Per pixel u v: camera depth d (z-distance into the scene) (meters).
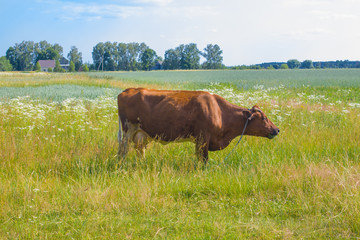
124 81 38.06
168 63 138.62
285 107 12.83
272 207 5.45
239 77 50.91
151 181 6.49
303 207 5.27
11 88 27.12
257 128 7.82
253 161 7.43
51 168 7.09
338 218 4.88
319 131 9.48
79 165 7.13
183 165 7.21
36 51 174.12
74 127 9.97
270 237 4.48
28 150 7.73
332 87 27.73
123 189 5.95
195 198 5.77
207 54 138.88
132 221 4.99
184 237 4.56
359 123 10.12
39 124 9.91
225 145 7.95
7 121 10.48
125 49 151.00
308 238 4.51
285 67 129.50
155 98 7.70
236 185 6.13
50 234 4.60
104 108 13.09
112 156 7.81
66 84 32.25
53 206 5.41
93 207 5.38
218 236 4.52
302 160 7.41
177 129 7.59
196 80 43.06
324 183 5.96
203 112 7.42
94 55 151.12
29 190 5.77
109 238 4.54
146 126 7.75
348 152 7.95
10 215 5.11
